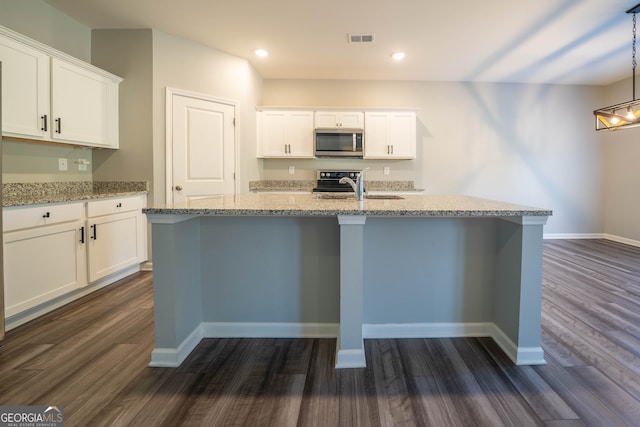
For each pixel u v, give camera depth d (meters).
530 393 1.62
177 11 3.21
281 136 4.91
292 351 2.05
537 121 5.38
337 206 1.91
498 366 1.87
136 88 3.60
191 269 2.08
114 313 2.58
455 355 1.99
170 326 1.87
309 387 1.68
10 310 2.23
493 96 5.33
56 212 2.57
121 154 3.63
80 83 3.11
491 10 3.14
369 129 4.94
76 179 3.46
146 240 3.69
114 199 3.18
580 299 2.85
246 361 1.93
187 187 3.89
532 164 5.41
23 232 2.32
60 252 2.62
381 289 2.20
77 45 3.44
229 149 4.27
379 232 2.18
